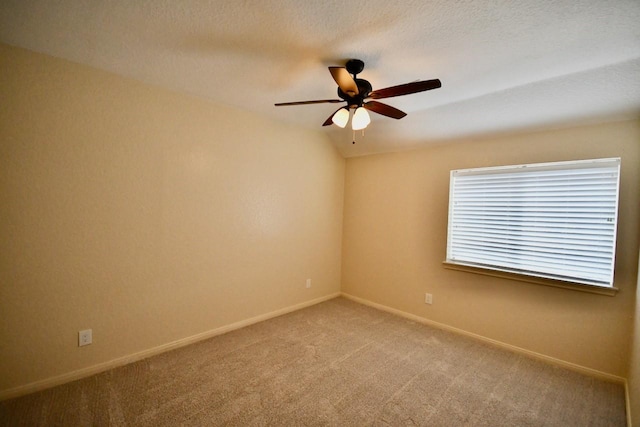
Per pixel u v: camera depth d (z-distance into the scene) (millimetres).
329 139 3773
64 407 1754
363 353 2484
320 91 2410
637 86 1830
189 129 2523
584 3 1281
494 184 2729
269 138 3127
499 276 2656
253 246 3051
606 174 2166
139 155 2260
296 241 3477
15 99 1767
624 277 2082
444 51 1727
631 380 1848
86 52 1841
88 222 2051
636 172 2039
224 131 2756
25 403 1773
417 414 1769
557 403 1885
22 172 1804
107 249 2139
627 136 2070
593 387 2055
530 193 2514
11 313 1800
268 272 3205
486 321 2746
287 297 3420
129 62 1964
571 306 2295
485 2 1300
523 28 1482
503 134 2637
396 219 3467
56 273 1941
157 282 2395
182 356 2379
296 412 1764
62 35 1651
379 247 3639
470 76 2025
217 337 2732
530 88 2133
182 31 1602
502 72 1959
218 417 1707
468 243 2906
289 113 2982
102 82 2070
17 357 1827
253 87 2344
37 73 1832
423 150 3221
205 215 2662
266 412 1757
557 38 1560
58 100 1909
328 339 2734
